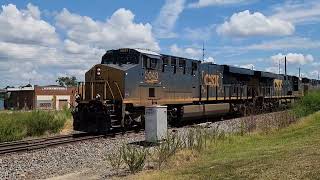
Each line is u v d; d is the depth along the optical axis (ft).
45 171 45.93
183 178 36.04
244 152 49.19
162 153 46.85
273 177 31.73
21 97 278.05
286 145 51.19
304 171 32.09
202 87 106.63
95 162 50.80
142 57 82.48
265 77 149.48
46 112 92.07
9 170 46.11
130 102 78.59
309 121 86.28
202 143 56.34
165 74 89.86
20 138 73.51
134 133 78.69
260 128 75.66
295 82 185.16
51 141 66.08
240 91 129.18
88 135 76.23
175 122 96.32
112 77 78.74
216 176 35.06
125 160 43.68
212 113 109.91
